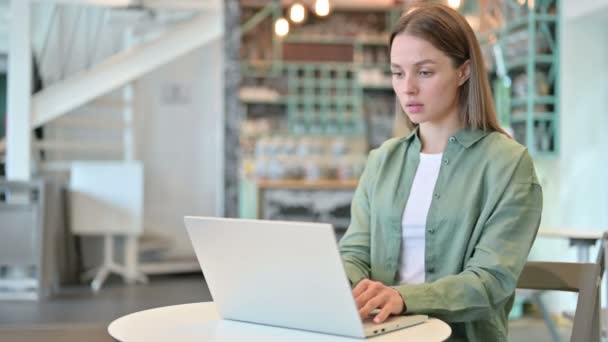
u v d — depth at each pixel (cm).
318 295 165
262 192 796
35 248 732
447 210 202
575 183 677
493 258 190
